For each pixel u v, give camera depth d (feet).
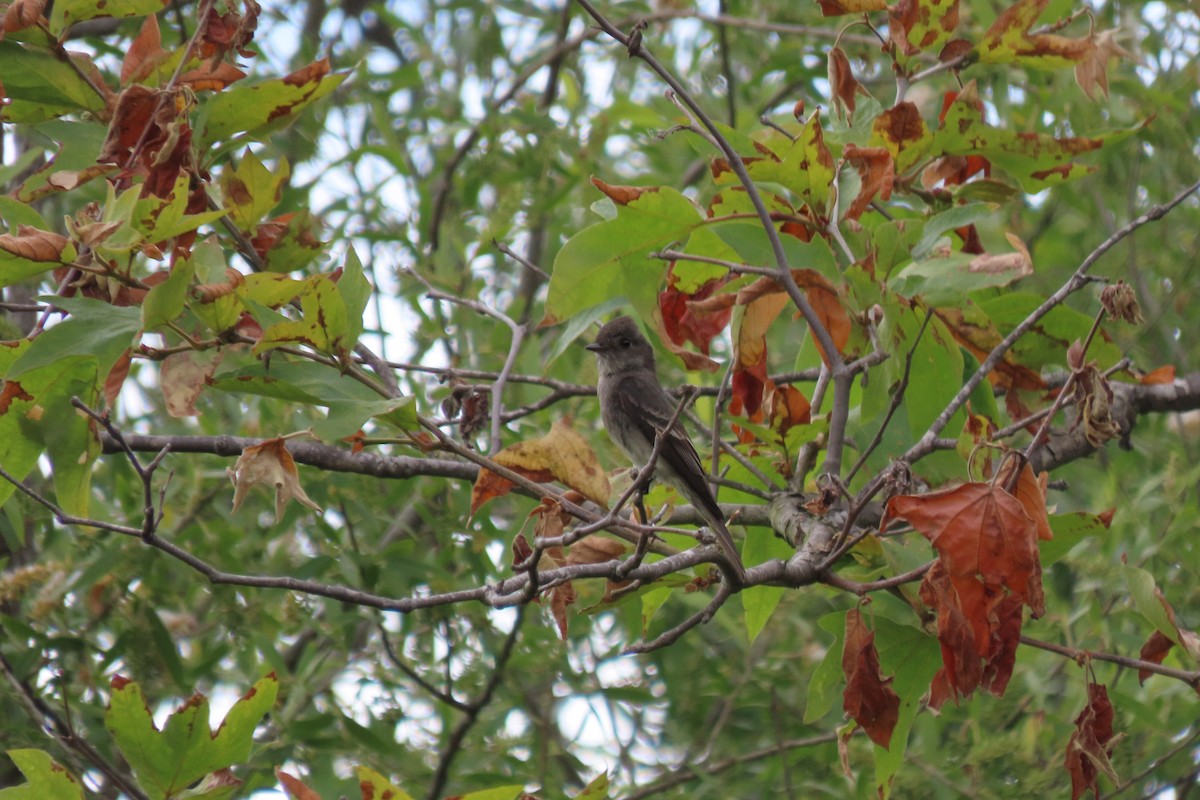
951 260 27.99
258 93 27.17
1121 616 41.55
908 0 31.01
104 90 28.81
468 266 45.29
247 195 29.40
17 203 26.25
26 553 43.52
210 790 23.79
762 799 43.21
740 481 34.35
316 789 37.68
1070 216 55.98
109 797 38.52
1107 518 26.86
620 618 48.03
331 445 35.65
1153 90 45.21
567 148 50.01
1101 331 32.35
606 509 25.77
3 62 27.99
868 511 32.68
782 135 32.68
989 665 24.07
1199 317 50.42
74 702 37.99
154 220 23.68
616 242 29.37
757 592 32.68
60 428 25.63
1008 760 39.63
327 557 39.52
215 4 28.45
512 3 59.06
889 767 27.35
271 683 23.59
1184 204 50.65
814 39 56.54
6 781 37.37
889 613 33.60
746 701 46.01
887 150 28.43
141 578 39.37
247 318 26.48
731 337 29.50
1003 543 23.17
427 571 40.01
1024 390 33.68
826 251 29.04
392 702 41.22
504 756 43.14
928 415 30.01
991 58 32.50
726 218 28.81
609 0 56.54
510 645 39.83
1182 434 48.65
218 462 42.45
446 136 56.95
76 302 23.82
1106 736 25.30
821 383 31.65
